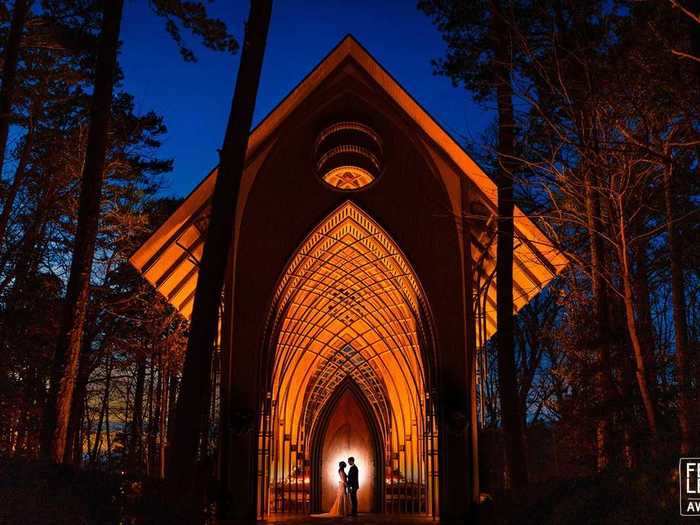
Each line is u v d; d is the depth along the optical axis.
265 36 16.30
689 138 15.17
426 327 19.34
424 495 22.61
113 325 30.38
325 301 23.03
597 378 19.17
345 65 19.62
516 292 21.72
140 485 11.95
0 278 25.72
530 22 17.45
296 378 25.11
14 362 25.06
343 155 20.73
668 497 8.05
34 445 22.98
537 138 17.59
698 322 26.73
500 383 16.89
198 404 14.58
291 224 19.28
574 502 9.61
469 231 19.27
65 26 24.95
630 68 15.08
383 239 19.72
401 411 25.23
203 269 15.20
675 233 16.94
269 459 19.83
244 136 15.84
